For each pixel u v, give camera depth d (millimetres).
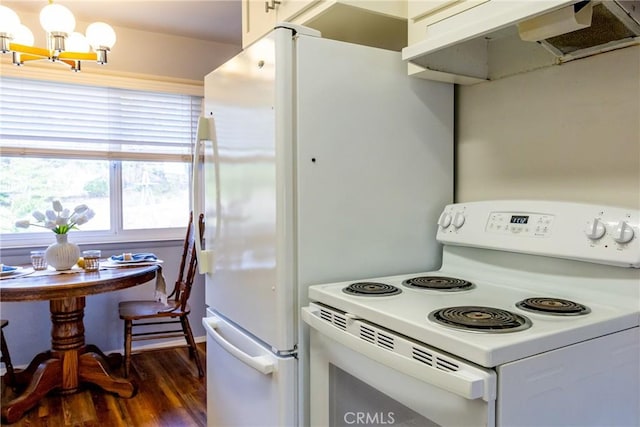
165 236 3484
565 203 1192
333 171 1316
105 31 2188
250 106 1396
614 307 1021
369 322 1022
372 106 1390
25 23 2918
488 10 1150
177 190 3559
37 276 2375
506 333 830
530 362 799
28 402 2367
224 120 1601
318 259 1295
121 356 3074
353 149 1354
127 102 3309
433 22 1354
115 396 2568
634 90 1120
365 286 1249
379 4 1470
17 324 2969
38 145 3043
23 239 3047
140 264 2736
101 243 3238
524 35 1071
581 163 1239
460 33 1111
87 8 2869
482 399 754
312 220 1282
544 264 1216
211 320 1714
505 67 1422
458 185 1606
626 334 964
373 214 1398
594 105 1207
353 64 1350
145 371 2957
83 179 3230
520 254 1281
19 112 2977
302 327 1260
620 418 955
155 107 3408
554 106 1307
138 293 3350
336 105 1318
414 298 1119
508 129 1439
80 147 3170
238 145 1486
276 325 1256
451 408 811
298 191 1258
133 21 3109
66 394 2561
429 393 856
